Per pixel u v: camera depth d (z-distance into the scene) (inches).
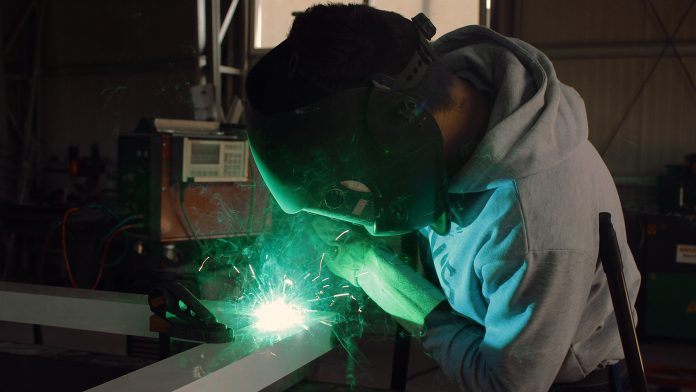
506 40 39.8
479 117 36.8
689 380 100.5
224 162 142.7
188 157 136.8
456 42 43.3
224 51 286.8
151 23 292.0
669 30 226.5
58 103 313.0
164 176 135.6
